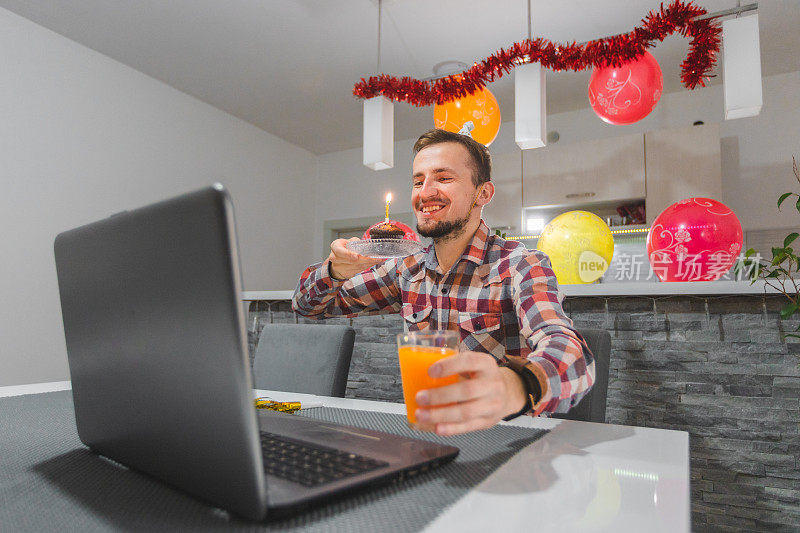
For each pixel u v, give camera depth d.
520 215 4.20
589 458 0.60
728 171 3.91
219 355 0.37
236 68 3.73
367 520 0.41
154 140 3.89
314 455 0.52
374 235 1.18
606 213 4.23
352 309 1.37
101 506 0.44
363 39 3.31
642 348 1.72
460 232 1.17
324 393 1.31
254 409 0.37
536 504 0.45
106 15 3.07
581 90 4.01
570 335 0.76
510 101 4.23
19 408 0.90
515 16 3.02
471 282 1.19
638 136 3.84
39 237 3.15
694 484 1.62
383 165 2.61
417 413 0.47
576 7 2.92
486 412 0.47
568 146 4.07
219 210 0.35
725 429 1.59
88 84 3.45
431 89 2.52
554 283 1.04
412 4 2.91
